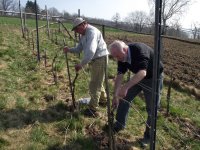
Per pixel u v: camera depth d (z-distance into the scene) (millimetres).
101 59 2383
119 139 2273
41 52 4465
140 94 3135
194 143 2404
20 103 2539
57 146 2072
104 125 2379
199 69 5285
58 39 6059
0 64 3492
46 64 3781
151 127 1655
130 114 2680
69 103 2662
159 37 1490
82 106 2600
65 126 2297
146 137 2254
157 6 1450
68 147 2080
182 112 2951
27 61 3764
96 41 2303
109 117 1928
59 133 2230
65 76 3383
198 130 2656
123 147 2180
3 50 4031
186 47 8625
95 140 2207
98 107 2652
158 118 2695
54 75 3105
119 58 1926
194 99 3529
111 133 1986
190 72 4945
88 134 2268
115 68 4082
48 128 2268
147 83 2084
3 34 5719
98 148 2125
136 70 1917
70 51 2557
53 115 2445
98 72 2420
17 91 2811
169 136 2465
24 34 5883
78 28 2293
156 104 1616
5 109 2434
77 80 3283
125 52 1906
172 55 6844
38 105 2586
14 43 4855
